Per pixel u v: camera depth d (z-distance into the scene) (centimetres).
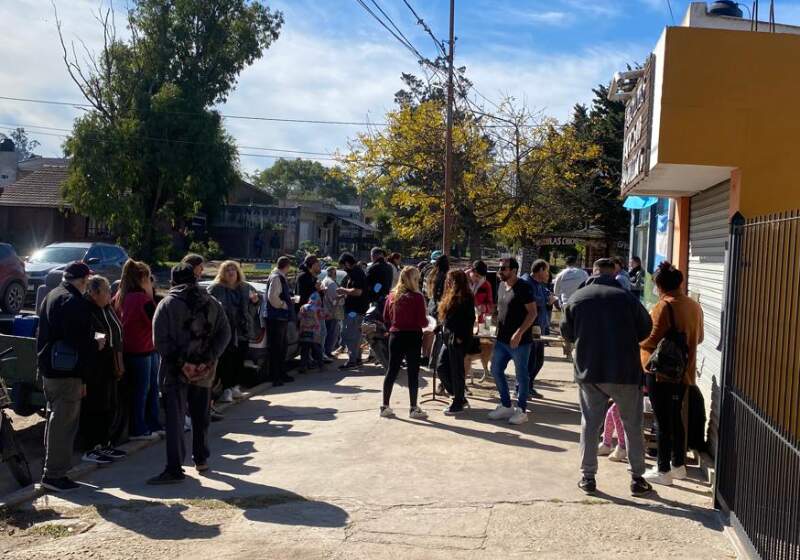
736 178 720
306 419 918
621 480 677
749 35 707
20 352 789
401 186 2903
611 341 625
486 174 2850
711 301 820
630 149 943
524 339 882
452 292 929
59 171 4484
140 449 797
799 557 421
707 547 528
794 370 459
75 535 548
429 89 2864
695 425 726
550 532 550
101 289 685
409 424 880
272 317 1145
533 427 873
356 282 1305
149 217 4081
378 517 580
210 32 4222
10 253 1742
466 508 599
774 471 466
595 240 3005
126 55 4069
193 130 3997
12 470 661
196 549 521
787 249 482
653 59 770
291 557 507
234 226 5047
